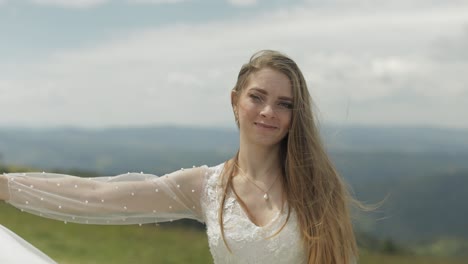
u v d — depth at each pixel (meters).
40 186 4.13
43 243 15.07
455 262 25.09
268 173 4.11
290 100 3.96
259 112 3.95
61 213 4.13
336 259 3.96
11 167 17.53
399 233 63.31
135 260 15.18
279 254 3.88
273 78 3.94
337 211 4.05
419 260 23.86
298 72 3.99
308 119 4.01
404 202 99.44
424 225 90.56
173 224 22.78
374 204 4.20
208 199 4.14
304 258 3.94
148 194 4.14
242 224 3.96
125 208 4.13
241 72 4.07
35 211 4.14
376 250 25.08
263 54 4.03
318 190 4.00
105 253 15.23
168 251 17.25
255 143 4.05
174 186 4.18
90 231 18.22
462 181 110.81
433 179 111.62
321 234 3.92
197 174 4.24
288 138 4.03
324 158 4.07
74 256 14.12
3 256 3.62
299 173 4.02
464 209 97.38
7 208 18.91
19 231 16.06
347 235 4.08
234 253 3.93
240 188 4.09
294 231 3.92
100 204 4.11
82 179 4.20
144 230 20.28
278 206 4.01
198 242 19.62
